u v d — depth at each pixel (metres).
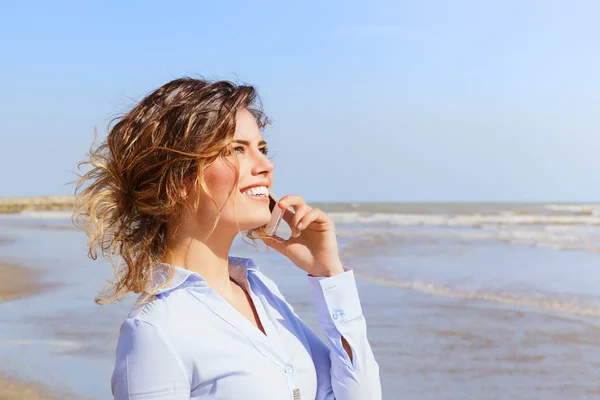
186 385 1.58
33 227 36.97
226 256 1.86
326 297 2.02
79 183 1.85
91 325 8.34
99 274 13.46
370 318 8.97
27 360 6.61
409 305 9.98
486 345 7.56
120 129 1.78
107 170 1.80
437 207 88.88
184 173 1.70
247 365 1.64
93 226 1.81
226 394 1.61
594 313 9.55
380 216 48.78
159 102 1.73
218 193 1.73
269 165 1.81
